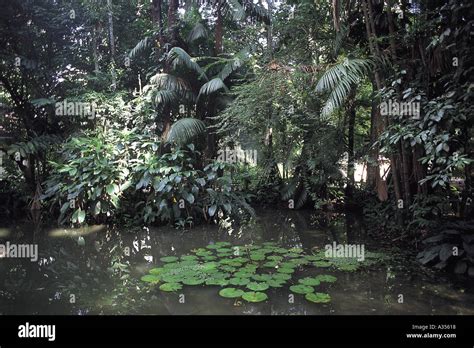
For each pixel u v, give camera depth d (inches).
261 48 266.8
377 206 213.3
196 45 260.1
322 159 232.5
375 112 191.8
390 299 111.9
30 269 142.5
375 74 176.6
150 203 210.5
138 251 166.2
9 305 108.6
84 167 201.5
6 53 243.0
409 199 179.6
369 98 213.0
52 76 256.8
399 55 179.9
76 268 143.4
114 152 209.8
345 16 207.0
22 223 217.0
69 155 212.2
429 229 164.6
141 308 105.9
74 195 195.8
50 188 215.9
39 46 258.8
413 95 157.8
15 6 240.5
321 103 209.2
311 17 225.9
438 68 162.7
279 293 116.6
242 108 197.8
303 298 112.7
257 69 219.8
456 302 109.8
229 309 104.7
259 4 273.0
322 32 226.4
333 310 104.3
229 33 288.5
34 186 247.8
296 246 174.2
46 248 171.2
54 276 134.4
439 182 139.2
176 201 207.8
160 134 242.7
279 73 195.6
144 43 249.6
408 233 176.2
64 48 262.7
